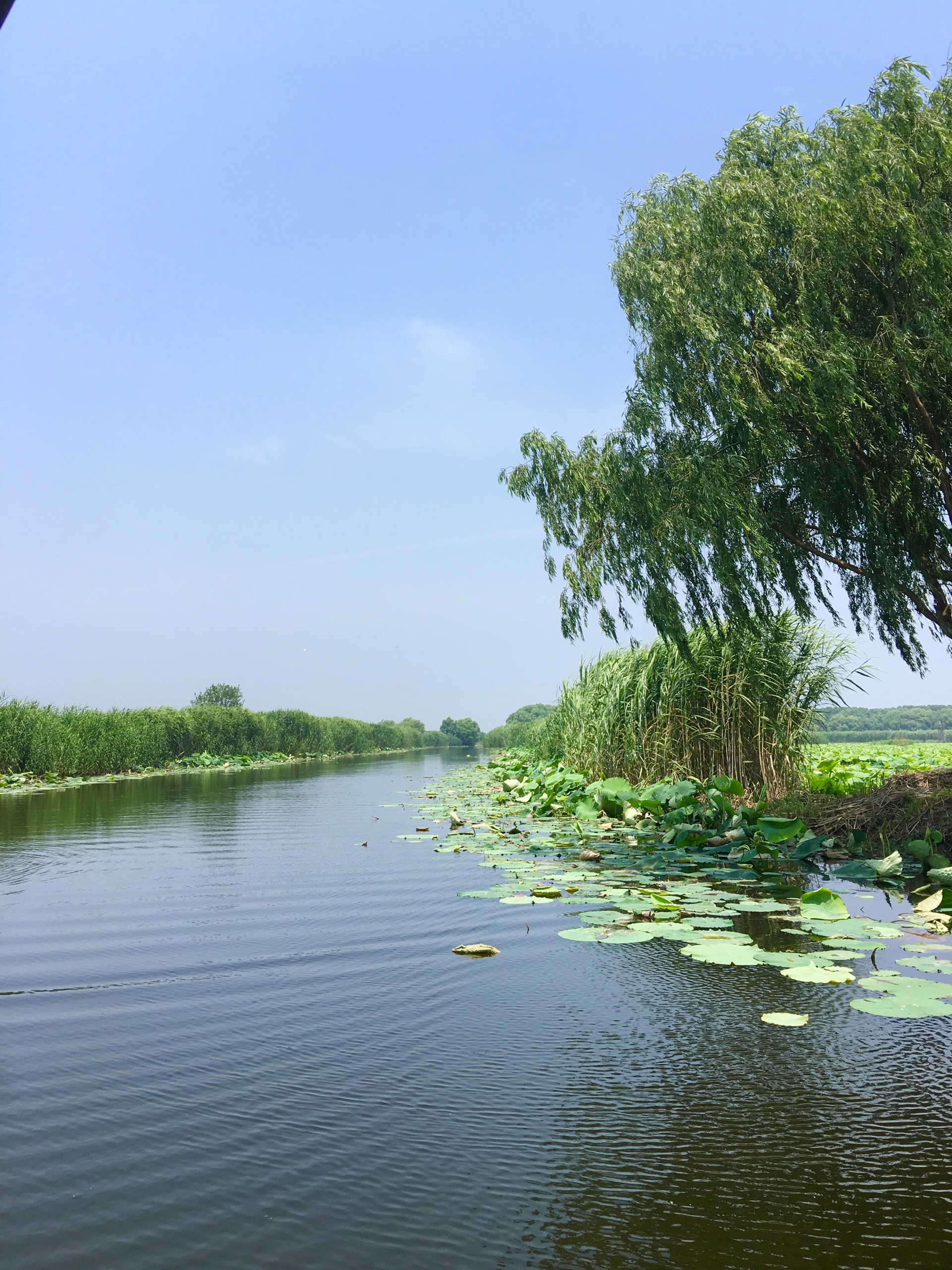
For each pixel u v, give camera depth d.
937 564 8.84
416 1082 2.97
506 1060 3.16
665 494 9.04
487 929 5.16
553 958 4.54
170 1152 2.48
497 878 6.89
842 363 7.93
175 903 6.02
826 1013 3.61
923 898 5.93
